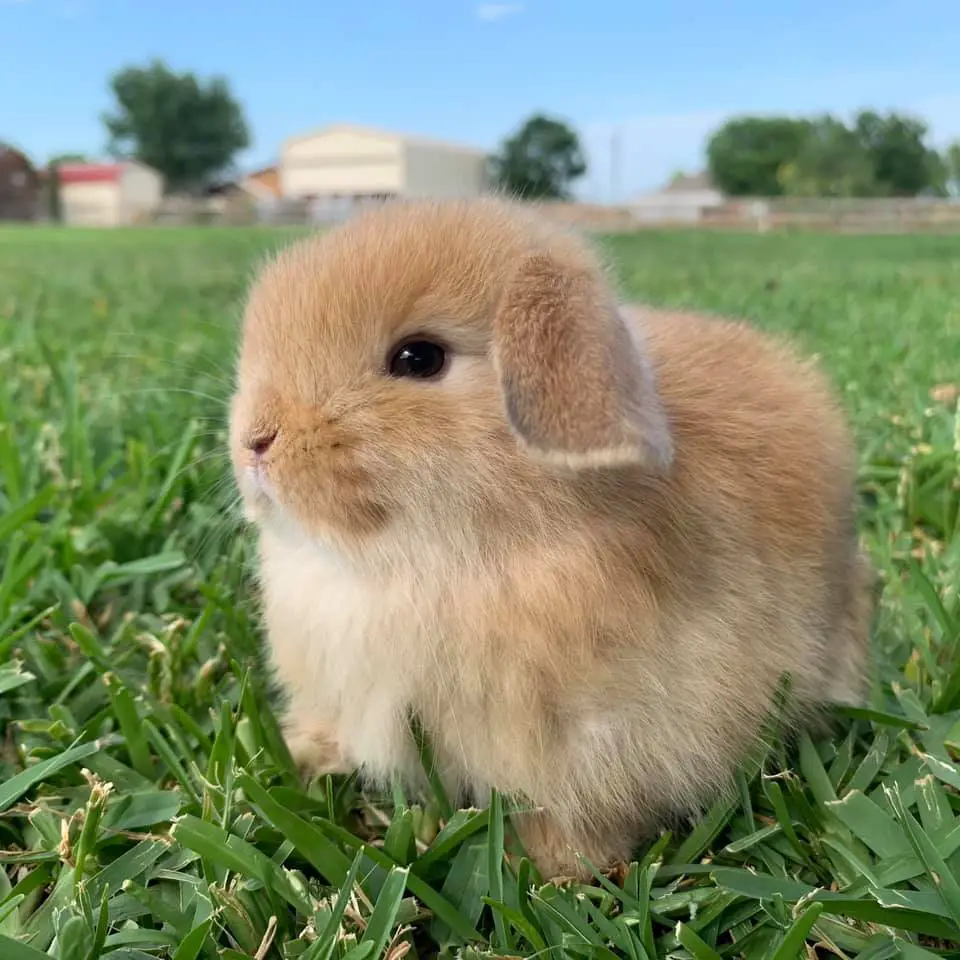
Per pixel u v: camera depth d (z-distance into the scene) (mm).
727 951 180
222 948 173
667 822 211
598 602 182
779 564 208
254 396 192
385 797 221
